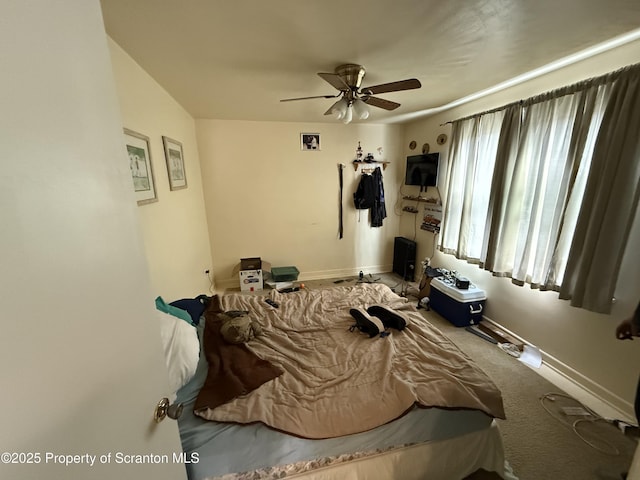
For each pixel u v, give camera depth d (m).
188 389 1.26
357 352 1.54
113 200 0.51
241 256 3.90
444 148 3.29
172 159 2.33
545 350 2.18
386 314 1.87
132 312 0.55
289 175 3.80
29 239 0.34
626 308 1.65
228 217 3.74
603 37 1.51
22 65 0.34
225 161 3.57
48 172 0.37
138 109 1.72
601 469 1.36
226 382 1.27
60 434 0.38
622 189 1.58
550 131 2.00
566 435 1.54
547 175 2.05
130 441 0.52
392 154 4.09
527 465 1.38
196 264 2.99
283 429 1.07
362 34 1.45
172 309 1.55
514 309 2.45
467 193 2.82
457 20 1.33
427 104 2.93
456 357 1.47
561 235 1.95
